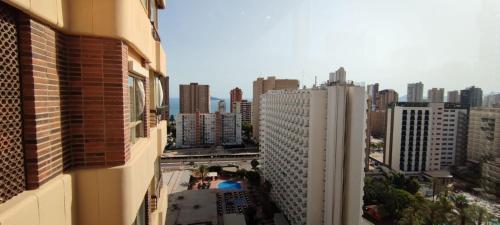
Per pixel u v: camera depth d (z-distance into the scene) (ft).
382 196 156.76
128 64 17.33
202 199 175.11
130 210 14.92
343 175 112.57
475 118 213.87
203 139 373.40
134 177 15.66
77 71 14.07
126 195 14.61
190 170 243.60
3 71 10.21
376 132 380.78
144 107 23.61
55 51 12.67
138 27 17.58
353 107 109.50
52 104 12.41
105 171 14.07
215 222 143.43
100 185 14.02
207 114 372.38
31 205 10.17
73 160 14.25
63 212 12.38
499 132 189.06
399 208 145.18
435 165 245.86
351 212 111.45
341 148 111.24
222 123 376.48
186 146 360.48
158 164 33.81
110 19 13.89
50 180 12.08
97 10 13.67
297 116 130.11
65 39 13.62
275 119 166.30
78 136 14.30
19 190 10.71
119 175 14.32
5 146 10.19
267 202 162.50
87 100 14.30
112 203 14.20
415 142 242.17
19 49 10.82
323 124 116.78
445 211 126.00
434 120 243.60
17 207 9.48
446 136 244.83
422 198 147.74
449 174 224.94
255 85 362.33
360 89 109.81
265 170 190.90
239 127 380.99
